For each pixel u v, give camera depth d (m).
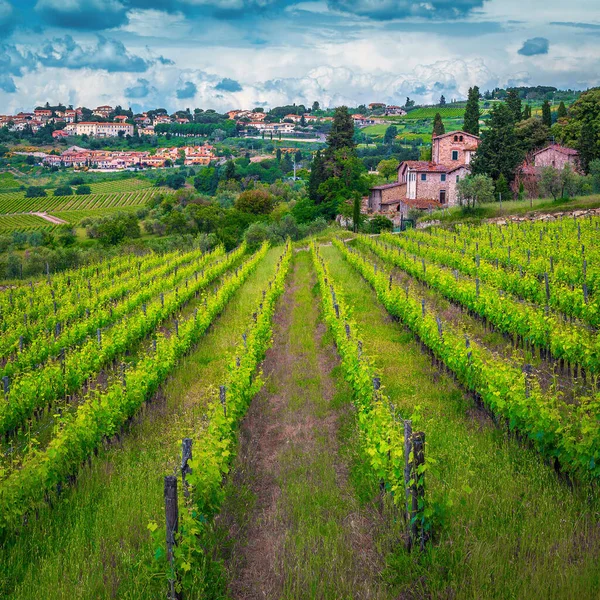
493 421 10.37
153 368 12.56
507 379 9.63
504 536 6.50
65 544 6.94
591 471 7.50
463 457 8.64
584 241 28.56
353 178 73.75
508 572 5.95
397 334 17.39
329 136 75.00
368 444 8.17
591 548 6.23
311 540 6.91
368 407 9.27
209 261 41.53
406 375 13.20
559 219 40.03
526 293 19.48
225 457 8.20
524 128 67.69
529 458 8.53
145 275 31.98
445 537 6.63
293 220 62.69
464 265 25.97
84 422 9.19
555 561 5.95
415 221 56.19
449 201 63.44
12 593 6.16
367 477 8.27
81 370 13.55
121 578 6.30
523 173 56.91
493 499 7.32
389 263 32.28
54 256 48.53
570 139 63.75
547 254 26.59
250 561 6.81
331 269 32.16
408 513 6.63
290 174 171.62
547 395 8.84
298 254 45.84
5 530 7.21
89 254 51.91
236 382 10.66
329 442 9.95
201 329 17.58
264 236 59.19
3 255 58.72
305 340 17.27
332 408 11.66
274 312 21.86
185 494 6.71
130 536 7.08
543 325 13.80
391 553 6.50
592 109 60.28
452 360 12.24
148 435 10.59
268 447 10.02
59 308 24.92
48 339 17.11
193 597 6.04
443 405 11.18
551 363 13.88
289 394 12.59
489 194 49.78
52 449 8.07
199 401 12.16
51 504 8.03
